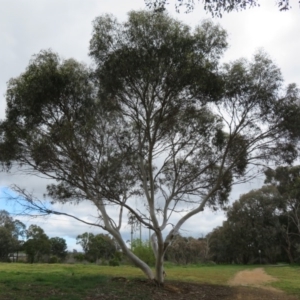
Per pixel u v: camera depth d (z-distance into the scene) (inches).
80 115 681.6
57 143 644.1
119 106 658.2
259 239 2733.8
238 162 720.3
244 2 336.5
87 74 668.1
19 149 676.7
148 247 1482.5
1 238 2600.9
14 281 702.5
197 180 778.2
